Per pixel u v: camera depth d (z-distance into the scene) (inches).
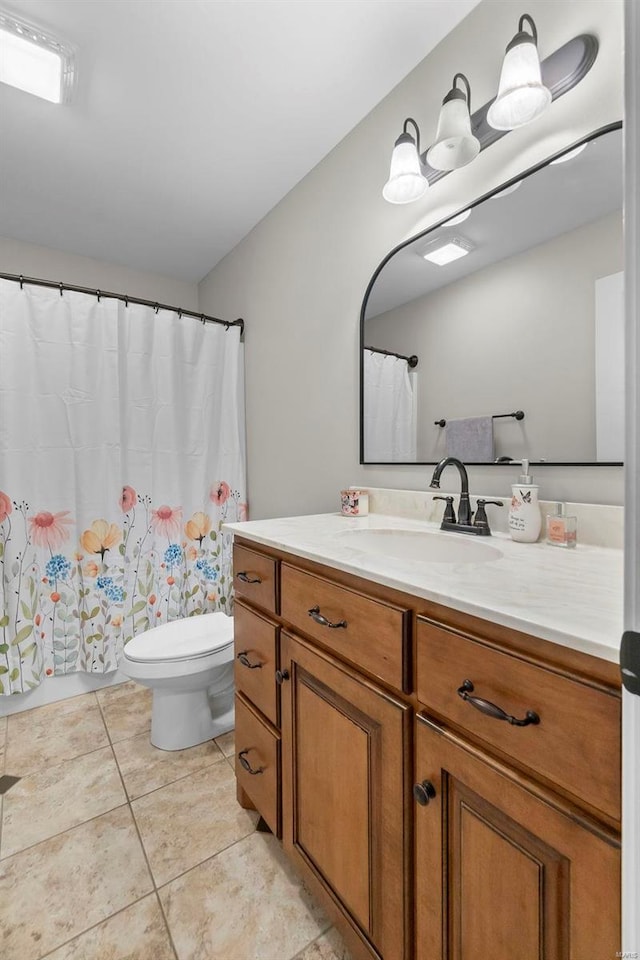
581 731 18.9
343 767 33.8
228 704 74.3
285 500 82.7
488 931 23.3
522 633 21.5
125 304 82.5
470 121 43.6
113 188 77.1
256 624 46.6
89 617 79.5
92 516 79.2
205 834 48.6
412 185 47.9
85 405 78.3
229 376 95.0
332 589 35.0
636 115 13.9
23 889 41.9
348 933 33.5
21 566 73.2
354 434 66.1
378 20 48.3
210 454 93.0
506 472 46.7
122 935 37.9
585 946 18.9
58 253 99.3
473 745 24.1
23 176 73.5
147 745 65.0
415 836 27.8
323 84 56.3
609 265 38.4
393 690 29.7
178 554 89.1
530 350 44.1
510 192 45.1
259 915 39.6
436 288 52.8
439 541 46.2
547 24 41.1
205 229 91.0
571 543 38.6
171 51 51.4
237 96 58.0
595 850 18.4
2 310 72.0
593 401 39.7
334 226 68.0
